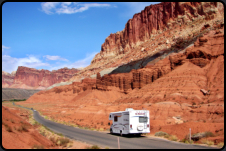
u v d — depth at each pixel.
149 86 81.00
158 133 34.78
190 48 85.12
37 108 157.12
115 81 127.31
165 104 57.84
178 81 70.50
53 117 88.94
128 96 87.31
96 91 125.19
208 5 193.00
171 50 140.75
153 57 162.12
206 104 51.72
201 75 70.25
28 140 22.34
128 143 26.17
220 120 40.53
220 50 74.44
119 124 35.41
